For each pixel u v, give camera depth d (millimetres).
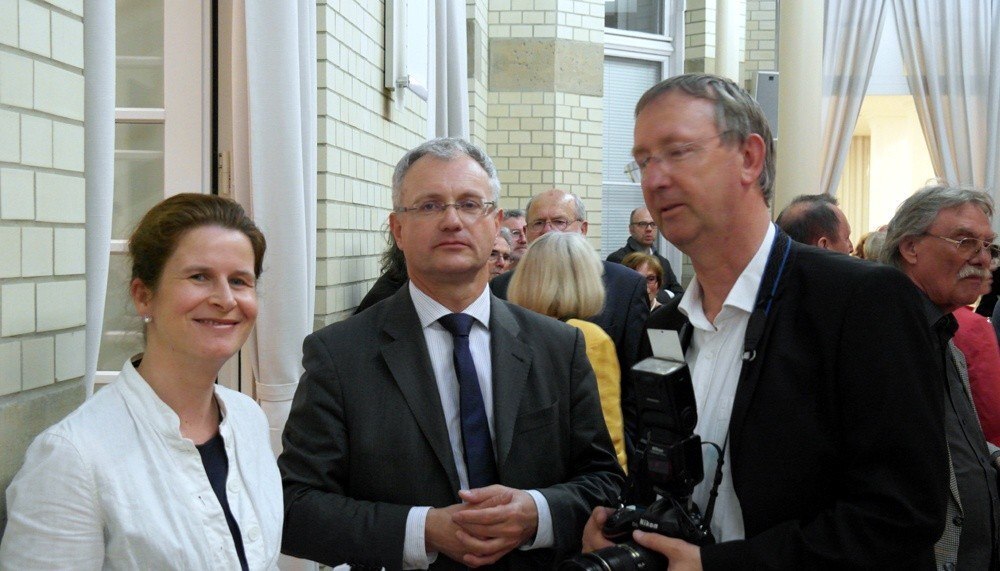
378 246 4355
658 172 1426
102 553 1280
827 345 1358
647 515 1393
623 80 8750
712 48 8688
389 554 1656
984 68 8000
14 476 1418
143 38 2943
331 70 3459
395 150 4676
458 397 1837
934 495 1275
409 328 1848
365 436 1764
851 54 8078
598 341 2297
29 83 1449
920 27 8047
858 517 1280
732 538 1466
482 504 1668
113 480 1290
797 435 1363
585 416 1944
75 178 1594
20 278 1431
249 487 1509
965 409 2055
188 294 1386
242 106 2691
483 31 7320
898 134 10039
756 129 1445
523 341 1922
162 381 1428
